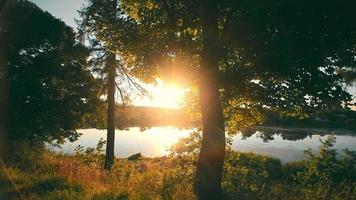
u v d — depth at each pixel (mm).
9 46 26656
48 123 27344
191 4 10844
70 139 28703
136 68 12055
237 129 14180
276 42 8797
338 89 10320
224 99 12391
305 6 8227
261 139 63188
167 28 11227
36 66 27422
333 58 10156
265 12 8312
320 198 11922
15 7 27047
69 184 9891
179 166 14219
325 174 13367
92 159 19172
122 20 11859
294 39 8766
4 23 26938
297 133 82312
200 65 10867
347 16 8484
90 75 28938
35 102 26844
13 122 25891
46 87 27984
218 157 10922
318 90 10281
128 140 64938
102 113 29188
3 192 8297
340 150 44719
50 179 10219
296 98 11289
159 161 31438
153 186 11789
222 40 10219
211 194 10898
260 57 9625
